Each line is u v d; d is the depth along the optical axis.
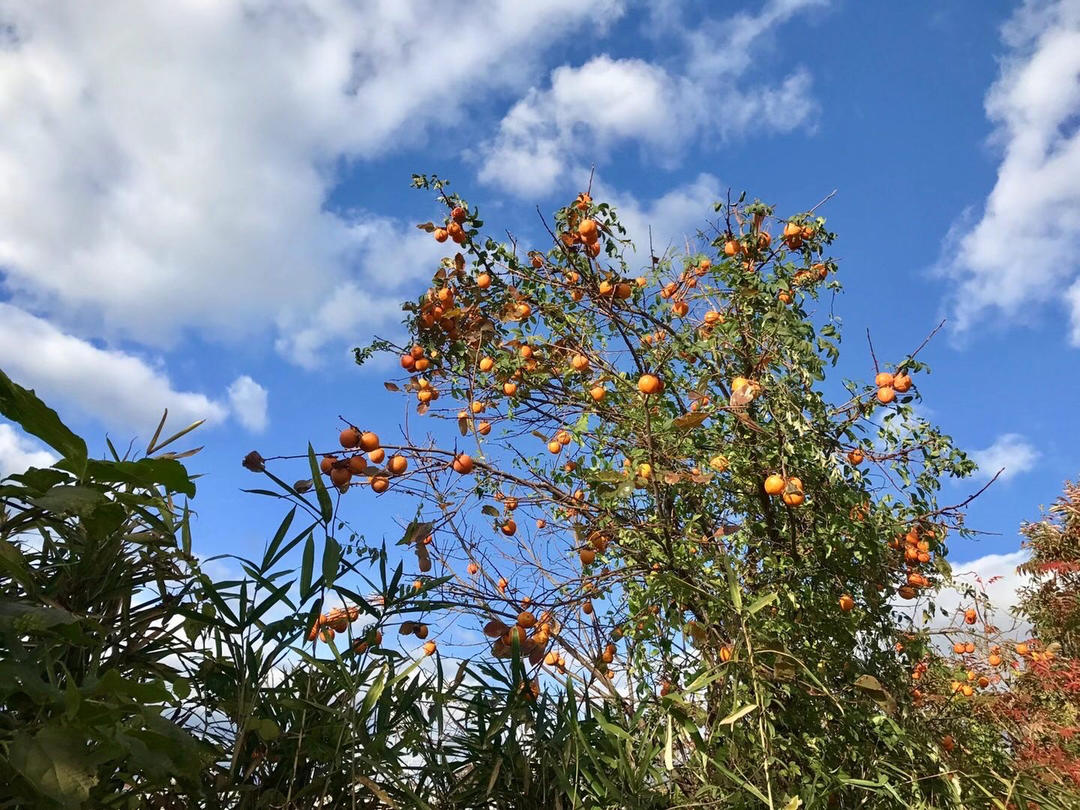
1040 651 4.53
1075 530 5.93
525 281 3.84
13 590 1.20
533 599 3.15
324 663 1.66
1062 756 3.68
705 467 3.46
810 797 2.08
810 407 3.28
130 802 1.21
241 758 1.45
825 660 3.07
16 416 0.95
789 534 3.38
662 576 2.85
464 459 3.15
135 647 1.36
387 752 1.58
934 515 3.54
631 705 2.57
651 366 3.66
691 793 1.97
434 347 3.88
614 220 3.67
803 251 3.66
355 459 2.78
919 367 3.34
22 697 0.97
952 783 2.56
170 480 1.03
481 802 1.72
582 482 3.63
